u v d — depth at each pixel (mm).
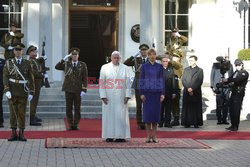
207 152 18578
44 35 30391
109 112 20156
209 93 30750
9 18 34312
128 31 34438
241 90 24078
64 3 34219
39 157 17125
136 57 24219
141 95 20172
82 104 28828
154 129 20391
